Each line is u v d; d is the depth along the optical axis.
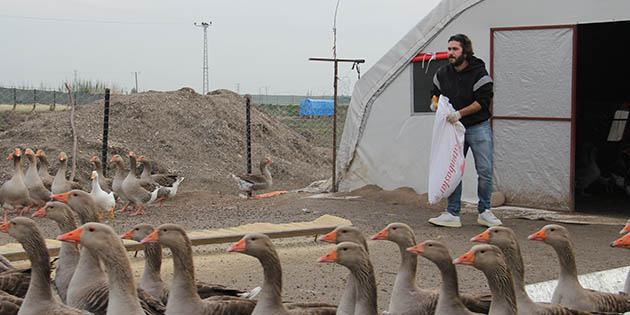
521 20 11.97
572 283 5.57
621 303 5.55
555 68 11.70
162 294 5.78
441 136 10.02
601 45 17.81
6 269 6.11
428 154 13.01
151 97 22.41
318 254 8.52
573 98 11.52
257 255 4.91
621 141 15.95
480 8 12.36
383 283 7.05
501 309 4.79
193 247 8.89
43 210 6.03
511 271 5.24
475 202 12.41
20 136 18.84
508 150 12.25
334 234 5.66
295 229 9.06
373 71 13.91
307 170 21.47
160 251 5.96
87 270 5.32
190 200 14.11
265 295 4.93
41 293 5.00
